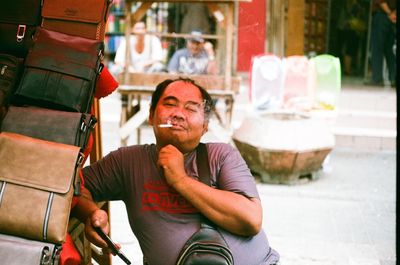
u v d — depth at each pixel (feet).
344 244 15.31
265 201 18.72
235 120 28.17
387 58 34.30
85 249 10.64
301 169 20.39
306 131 20.07
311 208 18.21
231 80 19.49
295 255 14.47
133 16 19.79
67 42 8.71
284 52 31.96
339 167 23.15
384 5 33.58
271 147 19.75
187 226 8.28
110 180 8.82
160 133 8.52
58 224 7.69
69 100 8.43
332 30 38.68
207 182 8.46
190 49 20.83
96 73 8.67
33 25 9.12
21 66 8.84
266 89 22.39
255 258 8.29
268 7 30.48
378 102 29.37
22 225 7.70
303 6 31.76
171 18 34.42
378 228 16.60
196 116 8.50
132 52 22.34
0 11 9.20
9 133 8.09
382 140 26.37
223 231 8.18
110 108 29.35
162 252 8.30
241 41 31.30
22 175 7.82
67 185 7.78
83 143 8.21
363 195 19.42
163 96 8.64
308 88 22.31
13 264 7.51
